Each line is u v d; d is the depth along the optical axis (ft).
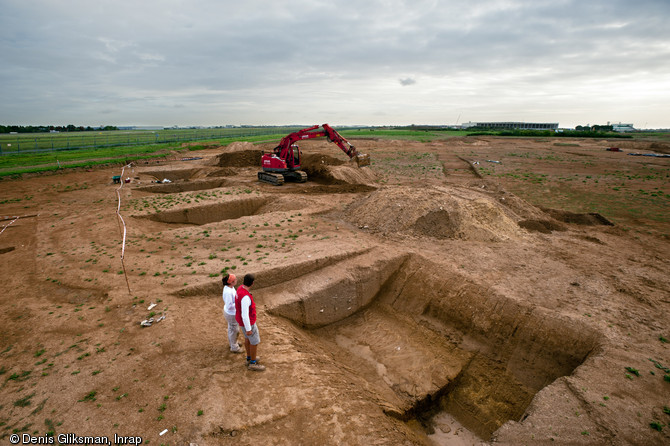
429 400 30.25
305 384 25.18
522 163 139.54
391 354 35.37
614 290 36.83
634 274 40.83
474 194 70.79
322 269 42.47
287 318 36.37
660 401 22.66
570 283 38.19
